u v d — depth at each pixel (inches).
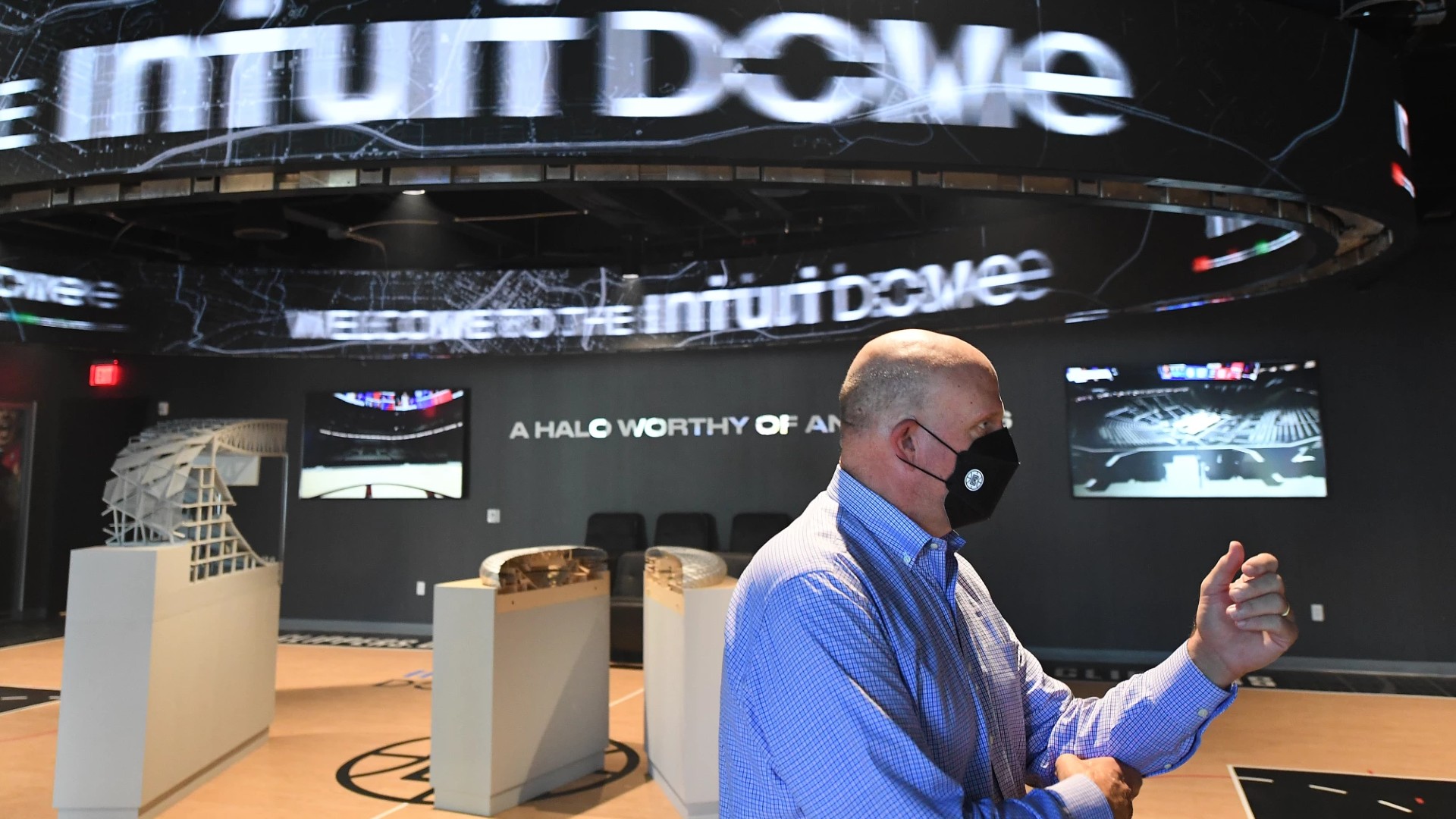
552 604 167.5
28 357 357.7
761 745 42.9
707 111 129.6
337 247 307.3
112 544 166.1
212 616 170.7
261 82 135.0
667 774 162.1
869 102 131.5
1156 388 283.3
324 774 173.0
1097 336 290.5
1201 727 45.7
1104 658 282.8
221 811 153.6
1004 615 293.0
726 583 158.6
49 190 150.3
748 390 326.3
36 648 295.4
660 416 333.1
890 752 38.3
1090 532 287.9
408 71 132.0
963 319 254.2
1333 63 152.8
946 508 46.6
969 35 134.2
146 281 290.5
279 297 302.8
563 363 343.0
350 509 351.3
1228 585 45.5
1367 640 261.1
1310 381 268.8
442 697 156.3
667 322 290.8
